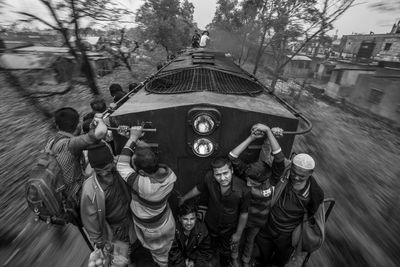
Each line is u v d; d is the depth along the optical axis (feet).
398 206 16.74
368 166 23.20
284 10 39.91
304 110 44.88
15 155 21.50
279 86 61.77
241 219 8.27
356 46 84.33
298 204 8.09
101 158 6.94
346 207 16.46
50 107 29.81
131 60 68.23
